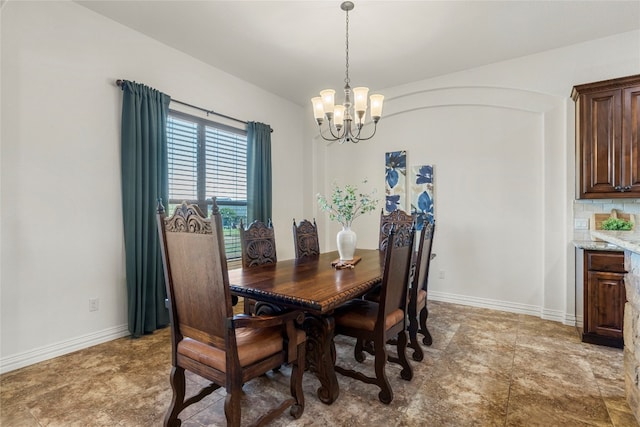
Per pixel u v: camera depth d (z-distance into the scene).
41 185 2.50
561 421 1.79
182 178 3.57
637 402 1.76
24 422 1.77
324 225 5.07
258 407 1.94
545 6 2.69
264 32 3.11
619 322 2.71
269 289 1.90
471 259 3.97
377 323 1.97
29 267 2.45
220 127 3.97
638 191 2.81
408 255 2.19
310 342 1.98
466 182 4.00
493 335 3.02
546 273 3.49
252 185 4.27
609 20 2.90
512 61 3.65
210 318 1.54
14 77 2.37
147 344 2.79
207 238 1.47
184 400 1.79
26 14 2.43
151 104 3.08
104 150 2.86
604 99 2.95
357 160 4.78
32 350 2.45
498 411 1.87
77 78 2.70
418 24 2.96
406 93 4.31
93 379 2.22
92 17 2.79
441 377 2.26
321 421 1.79
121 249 2.97
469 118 3.97
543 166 3.54
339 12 2.79
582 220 3.29
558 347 2.74
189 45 3.36
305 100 5.01
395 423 1.77
